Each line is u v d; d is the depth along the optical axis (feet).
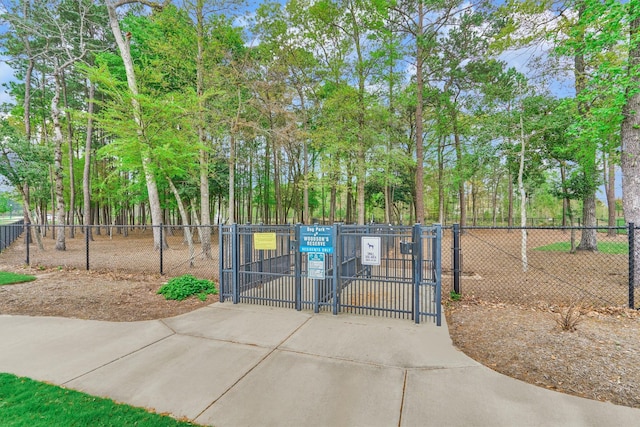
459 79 61.21
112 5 39.22
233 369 11.36
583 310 17.89
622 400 9.27
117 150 30.71
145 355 12.55
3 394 9.70
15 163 49.70
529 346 12.92
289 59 53.98
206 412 8.87
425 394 9.73
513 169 44.21
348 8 50.70
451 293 21.15
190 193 65.10
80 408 8.97
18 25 50.72
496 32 51.24
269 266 21.07
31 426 8.12
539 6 27.17
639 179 23.70
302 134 47.67
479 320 16.39
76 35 57.82
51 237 81.97
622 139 24.66
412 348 13.03
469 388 10.04
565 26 26.20
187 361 12.01
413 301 16.43
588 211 43.50
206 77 39.83
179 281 22.52
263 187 107.86
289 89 48.08
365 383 10.38
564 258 38.81
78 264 36.60
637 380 10.25
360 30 49.88
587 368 11.07
